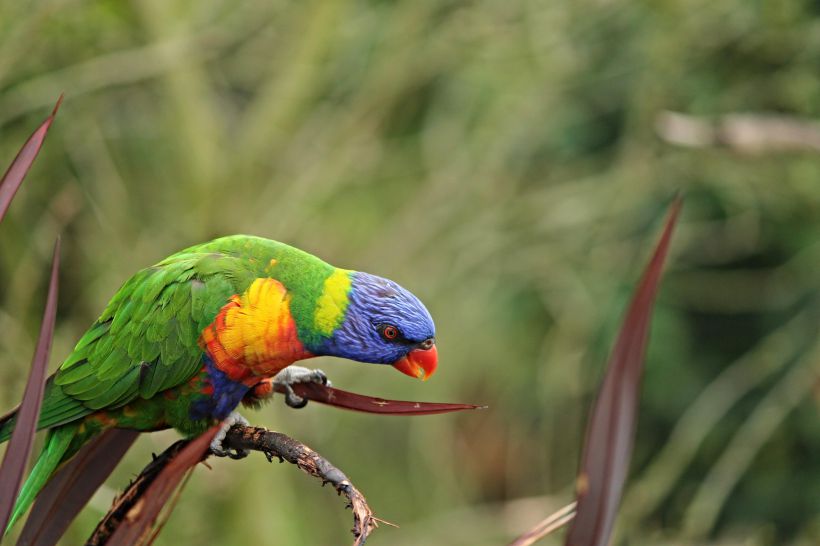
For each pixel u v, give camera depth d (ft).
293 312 15.85
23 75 34.55
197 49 35.45
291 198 37.11
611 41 40.16
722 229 41.86
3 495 8.64
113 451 12.49
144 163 39.40
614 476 7.16
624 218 40.06
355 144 37.52
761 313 44.57
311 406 38.47
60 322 35.68
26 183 33.50
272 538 37.29
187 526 34.58
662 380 44.80
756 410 36.37
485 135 38.14
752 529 40.68
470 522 39.29
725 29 36.47
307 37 35.76
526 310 45.88
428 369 16.70
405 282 38.88
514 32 36.58
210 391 16.19
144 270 16.60
